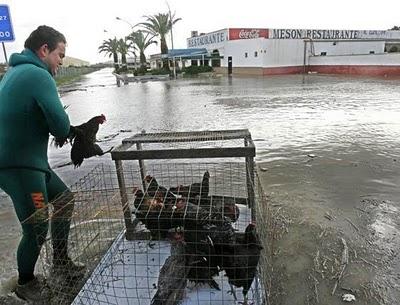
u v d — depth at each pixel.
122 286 2.78
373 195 4.89
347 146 7.48
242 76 35.69
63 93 24.39
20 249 2.88
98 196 3.87
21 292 2.92
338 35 43.22
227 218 2.99
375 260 3.34
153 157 3.01
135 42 47.75
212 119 11.09
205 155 2.92
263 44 35.12
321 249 3.55
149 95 20.16
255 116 11.34
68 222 3.03
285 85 22.56
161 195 3.20
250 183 3.26
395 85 20.23
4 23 6.45
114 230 3.70
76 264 3.23
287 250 3.55
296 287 3.00
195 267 2.75
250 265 2.61
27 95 2.59
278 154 7.04
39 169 2.77
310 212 4.39
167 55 42.56
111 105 16.05
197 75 40.28
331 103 13.63
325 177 5.66
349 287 2.98
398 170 5.88
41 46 2.78
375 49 41.78
